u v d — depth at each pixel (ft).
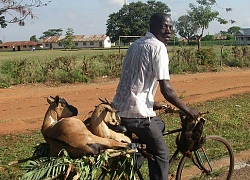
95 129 13.23
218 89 50.26
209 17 110.83
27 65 60.13
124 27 283.79
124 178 14.08
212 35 276.21
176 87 52.65
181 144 16.07
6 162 21.93
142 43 13.79
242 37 286.46
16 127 31.22
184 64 74.08
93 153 12.62
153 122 14.17
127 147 13.47
